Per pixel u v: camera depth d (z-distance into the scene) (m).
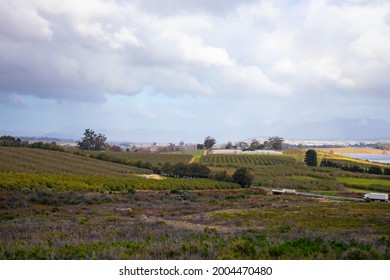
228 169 132.25
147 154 163.25
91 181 78.69
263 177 119.81
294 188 107.94
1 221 31.34
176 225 27.64
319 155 191.75
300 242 16.62
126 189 79.88
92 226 25.41
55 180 73.00
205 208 52.16
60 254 13.64
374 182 114.50
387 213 43.16
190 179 100.88
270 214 41.91
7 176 69.38
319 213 42.94
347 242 18.86
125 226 25.45
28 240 17.12
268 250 14.72
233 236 19.23
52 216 36.59
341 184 110.94
